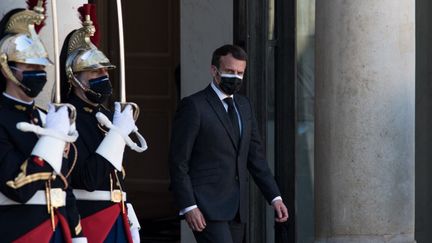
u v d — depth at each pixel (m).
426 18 15.26
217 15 13.65
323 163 13.06
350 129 12.89
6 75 7.70
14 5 8.82
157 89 19.20
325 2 12.94
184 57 13.79
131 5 19.20
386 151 12.91
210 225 10.58
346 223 12.96
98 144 8.59
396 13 12.86
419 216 15.34
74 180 8.37
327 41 12.96
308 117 14.35
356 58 12.85
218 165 10.62
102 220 8.62
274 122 13.91
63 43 8.83
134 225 9.15
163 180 19.14
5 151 7.61
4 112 7.72
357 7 12.80
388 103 12.88
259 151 11.10
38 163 7.55
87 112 8.66
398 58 12.91
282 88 13.80
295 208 13.79
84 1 9.62
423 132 15.30
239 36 13.46
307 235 14.38
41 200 7.78
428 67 15.27
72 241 8.05
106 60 8.59
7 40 7.71
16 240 7.68
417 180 15.34
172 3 19.17
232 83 10.60
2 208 7.70
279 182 13.83
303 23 14.34
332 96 12.95
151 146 19.22
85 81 8.55
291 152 13.79
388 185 12.93
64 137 7.64
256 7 13.55
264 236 13.74
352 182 12.91
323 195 13.08
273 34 13.80
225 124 10.63
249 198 13.61
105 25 18.84
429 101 15.28
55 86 7.84
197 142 10.59
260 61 13.62
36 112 7.94
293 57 13.76
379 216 12.93
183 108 10.59
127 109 8.56
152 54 19.19
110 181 8.70
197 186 10.57
